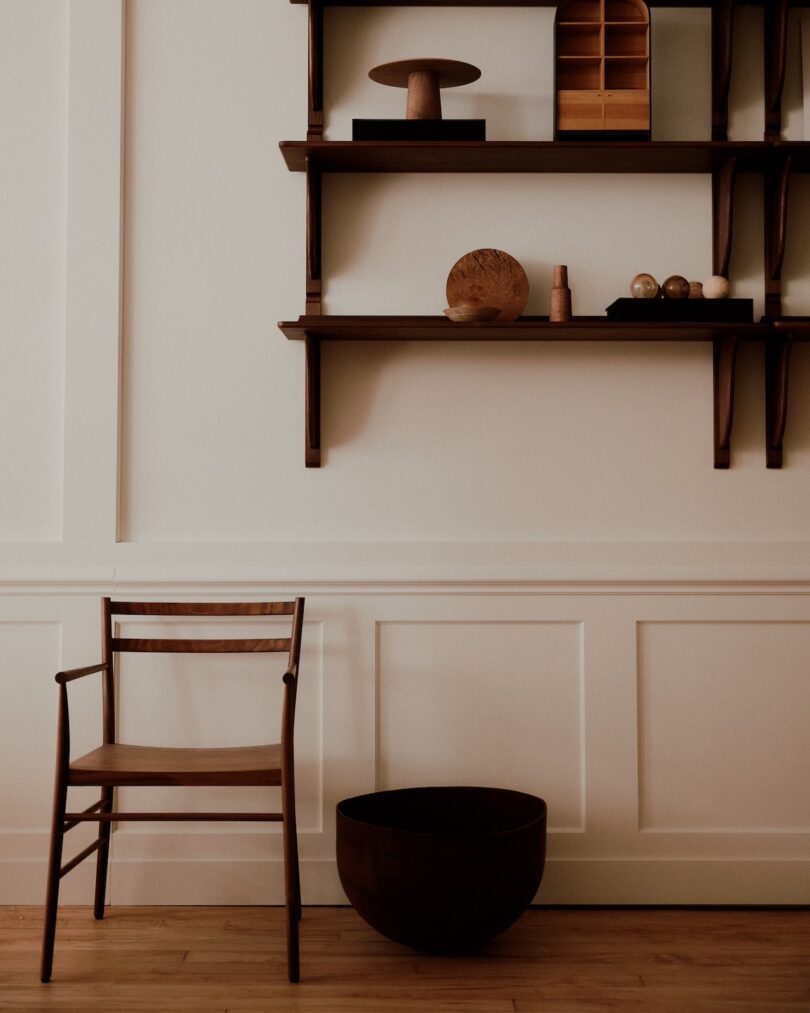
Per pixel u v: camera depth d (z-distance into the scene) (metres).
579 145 2.43
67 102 2.61
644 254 2.63
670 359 2.63
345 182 2.62
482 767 2.55
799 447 2.63
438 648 2.56
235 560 2.57
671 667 2.56
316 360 2.56
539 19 2.63
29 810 2.54
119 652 2.56
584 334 2.51
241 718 2.56
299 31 2.63
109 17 2.60
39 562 2.56
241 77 2.63
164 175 2.62
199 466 2.60
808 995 2.02
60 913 2.45
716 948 2.25
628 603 2.56
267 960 2.18
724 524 2.61
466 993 2.02
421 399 2.62
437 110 2.47
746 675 2.57
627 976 2.11
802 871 2.54
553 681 2.56
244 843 2.53
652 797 2.56
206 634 2.56
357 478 2.61
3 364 2.60
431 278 2.62
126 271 2.62
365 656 2.55
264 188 2.62
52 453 2.60
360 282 2.62
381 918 2.14
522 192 2.63
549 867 2.53
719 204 2.58
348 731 2.54
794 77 2.63
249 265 2.62
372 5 2.62
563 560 2.58
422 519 2.61
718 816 2.55
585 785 2.55
